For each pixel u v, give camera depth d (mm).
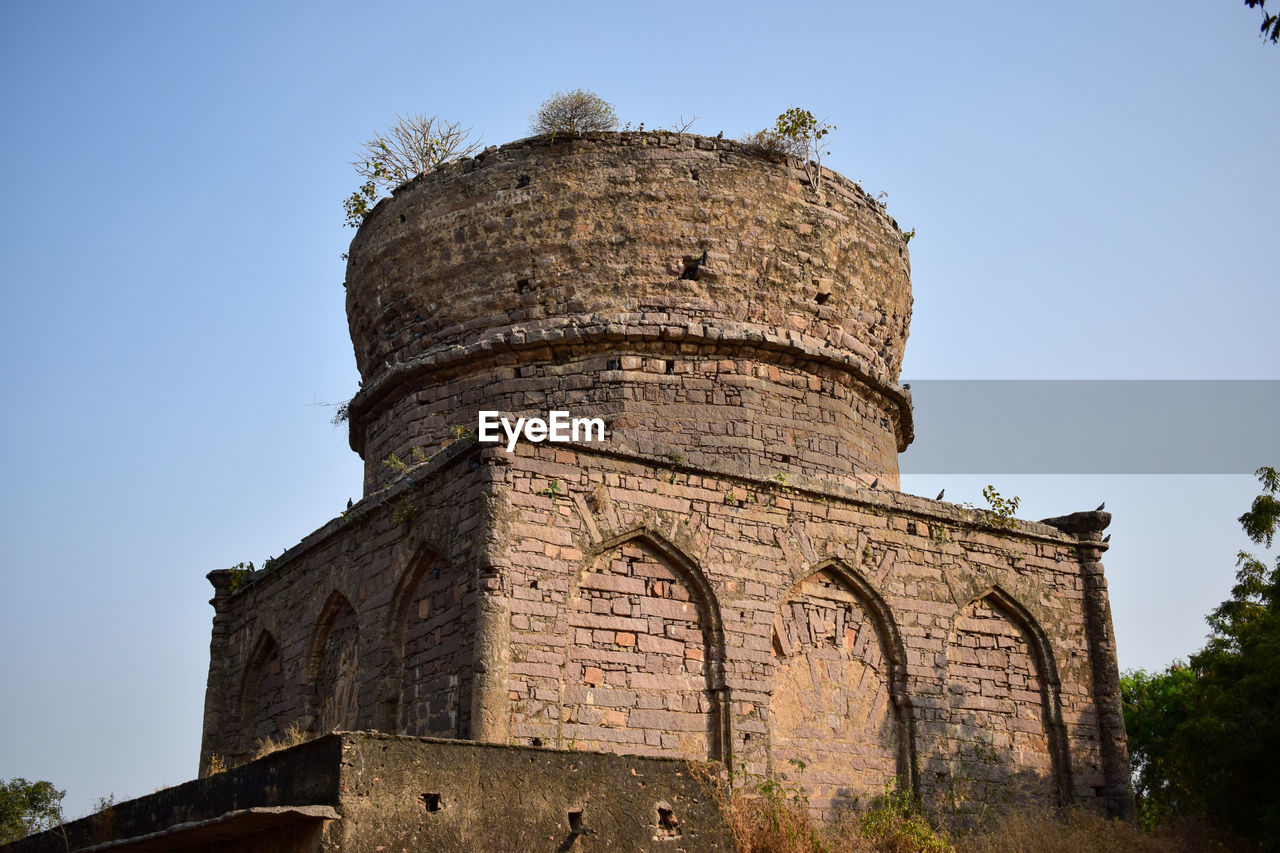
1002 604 27516
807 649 24719
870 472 28969
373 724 23484
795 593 24938
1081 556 28953
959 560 27078
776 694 24031
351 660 25438
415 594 23828
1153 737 39344
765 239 28375
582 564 22625
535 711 21344
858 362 28906
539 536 22219
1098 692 27938
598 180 28109
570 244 27859
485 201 28500
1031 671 27500
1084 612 28516
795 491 25250
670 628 23266
